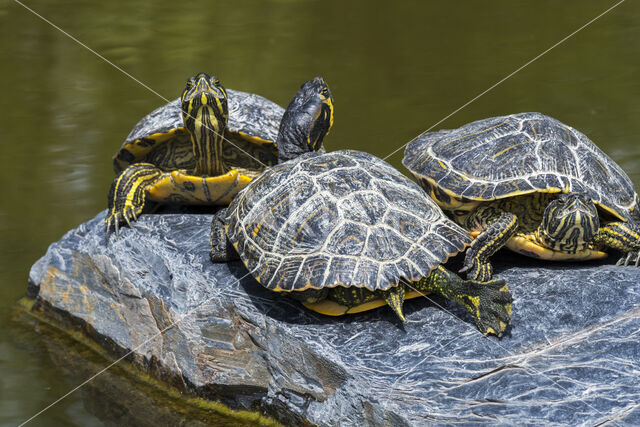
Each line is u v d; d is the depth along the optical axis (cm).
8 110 1753
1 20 2461
